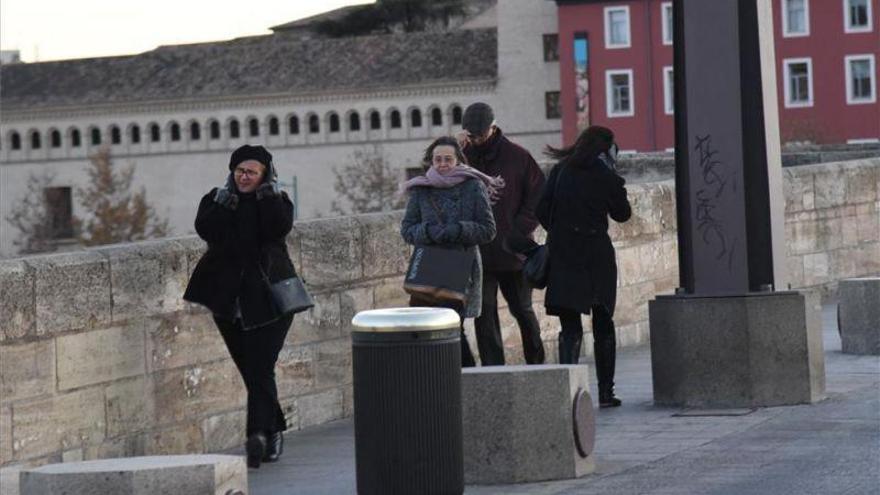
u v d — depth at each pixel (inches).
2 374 756.0
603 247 956.0
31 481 569.3
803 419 862.5
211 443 895.1
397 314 647.8
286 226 811.4
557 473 727.1
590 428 739.4
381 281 1047.0
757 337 916.6
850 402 918.4
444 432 648.4
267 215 807.7
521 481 723.4
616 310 1331.2
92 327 812.0
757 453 765.9
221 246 811.4
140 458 594.2
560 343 970.7
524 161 984.9
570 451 728.3
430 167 931.3
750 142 927.7
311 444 893.2
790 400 916.6
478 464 724.7
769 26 941.2
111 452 823.1
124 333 833.5
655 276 1391.5
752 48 927.7
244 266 811.4
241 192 812.0
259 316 810.2
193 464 574.2
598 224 955.3
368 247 1035.9
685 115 933.2
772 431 829.8
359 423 653.3
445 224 913.5
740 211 925.2
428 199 917.2
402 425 644.7
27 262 776.9
